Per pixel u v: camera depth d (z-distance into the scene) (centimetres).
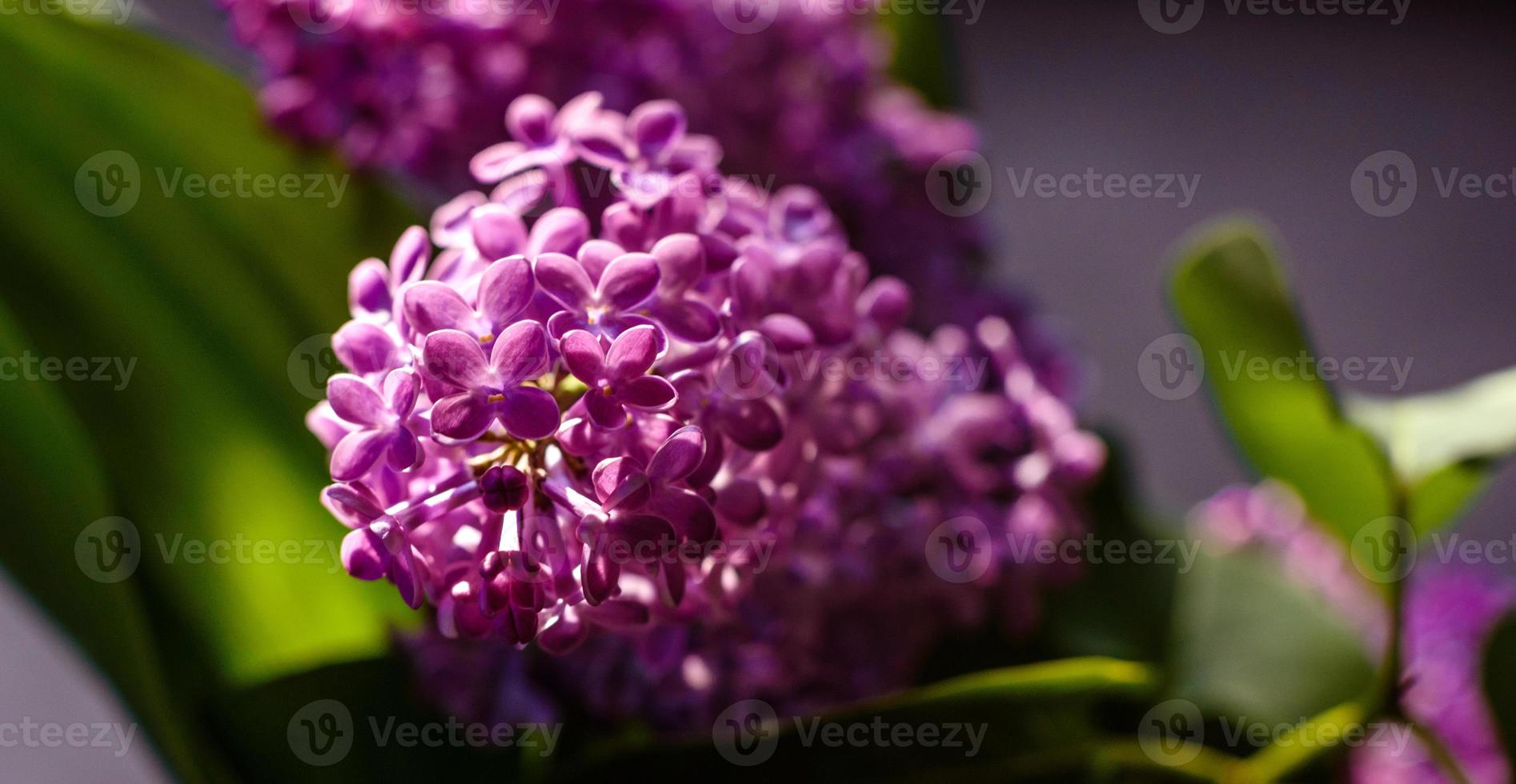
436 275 35
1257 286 47
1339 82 156
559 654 34
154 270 43
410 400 33
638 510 33
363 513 33
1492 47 163
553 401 32
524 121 36
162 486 43
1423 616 58
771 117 53
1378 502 46
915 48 64
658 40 50
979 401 43
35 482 42
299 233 44
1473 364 128
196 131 44
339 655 43
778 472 35
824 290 36
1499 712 47
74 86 43
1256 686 53
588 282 33
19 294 42
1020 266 135
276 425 43
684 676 40
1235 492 64
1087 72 155
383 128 45
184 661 43
